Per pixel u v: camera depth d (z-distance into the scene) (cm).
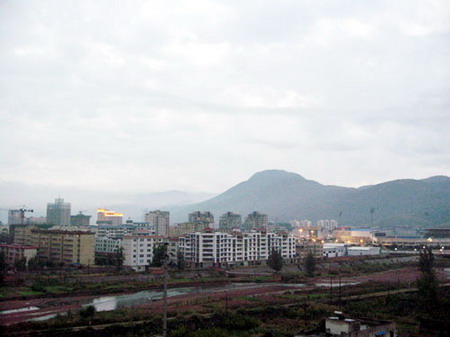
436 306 11600
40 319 10994
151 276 18800
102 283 16688
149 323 10169
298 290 15675
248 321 10475
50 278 16825
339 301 13412
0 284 15112
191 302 13125
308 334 7662
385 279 19388
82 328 9738
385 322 8181
